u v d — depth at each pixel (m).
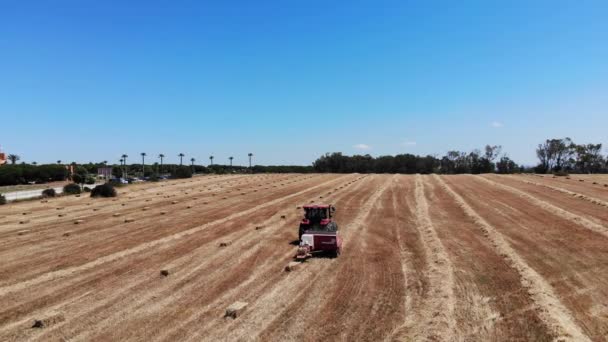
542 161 106.44
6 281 14.99
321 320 11.07
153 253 18.98
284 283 14.31
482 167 112.44
